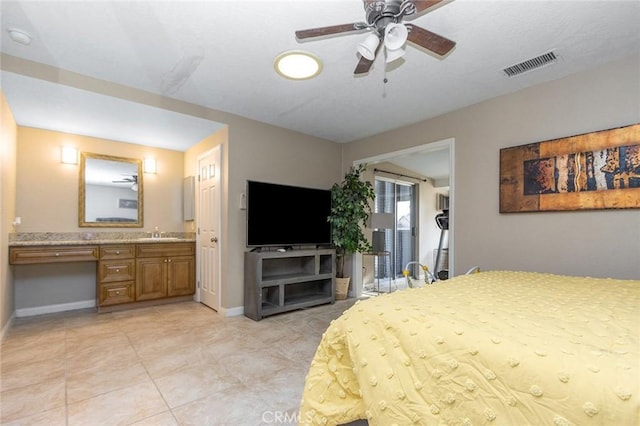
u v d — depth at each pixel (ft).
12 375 6.86
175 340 9.04
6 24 6.45
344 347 3.96
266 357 7.93
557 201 8.62
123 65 8.20
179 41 7.12
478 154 10.44
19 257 10.09
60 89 8.61
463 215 10.77
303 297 13.43
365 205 14.83
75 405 5.73
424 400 2.92
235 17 6.31
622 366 2.24
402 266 20.66
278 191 12.62
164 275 13.03
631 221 7.50
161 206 14.65
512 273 7.33
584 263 8.18
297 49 7.41
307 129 13.52
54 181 12.04
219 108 11.19
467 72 8.52
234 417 5.43
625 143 7.59
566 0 5.80
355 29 5.45
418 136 12.40
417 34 5.55
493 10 6.09
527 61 7.95
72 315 11.48
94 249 11.43
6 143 9.38
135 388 6.35
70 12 6.10
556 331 2.97
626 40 7.03
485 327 3.11
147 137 13.12
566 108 8.61
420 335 3.22
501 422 2.44
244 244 12.08
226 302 11.60
